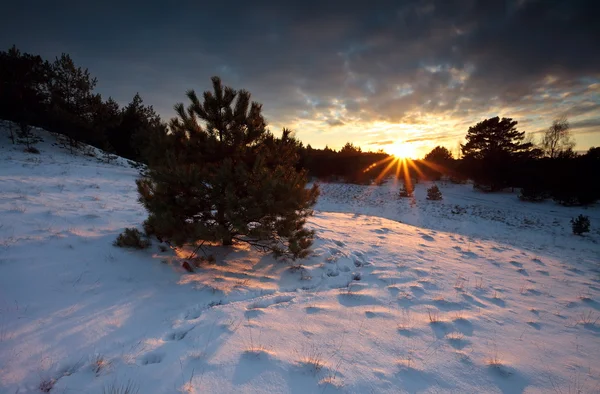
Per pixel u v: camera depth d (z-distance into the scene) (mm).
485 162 26531
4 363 2773
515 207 19375
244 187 5398
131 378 2752
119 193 10961
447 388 2893
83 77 21703
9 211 6398
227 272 5520
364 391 2758
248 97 5871
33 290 3994
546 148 31922
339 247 7773
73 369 2840
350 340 3635
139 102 28703
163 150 5629
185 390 2633
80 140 22031
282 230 5605
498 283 6184
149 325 3707
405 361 3268
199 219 5586
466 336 3900
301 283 5449
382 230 10758
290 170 6207
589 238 12734
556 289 6094
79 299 4012
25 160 15234
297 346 3424
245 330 3680
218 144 5699
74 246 5328
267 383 2781
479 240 11367
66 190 9898
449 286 5730
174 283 4816
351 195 24125
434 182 30953
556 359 3512
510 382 3037
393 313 4445
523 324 4379
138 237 5551
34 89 20625
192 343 3354
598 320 4645
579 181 18609
